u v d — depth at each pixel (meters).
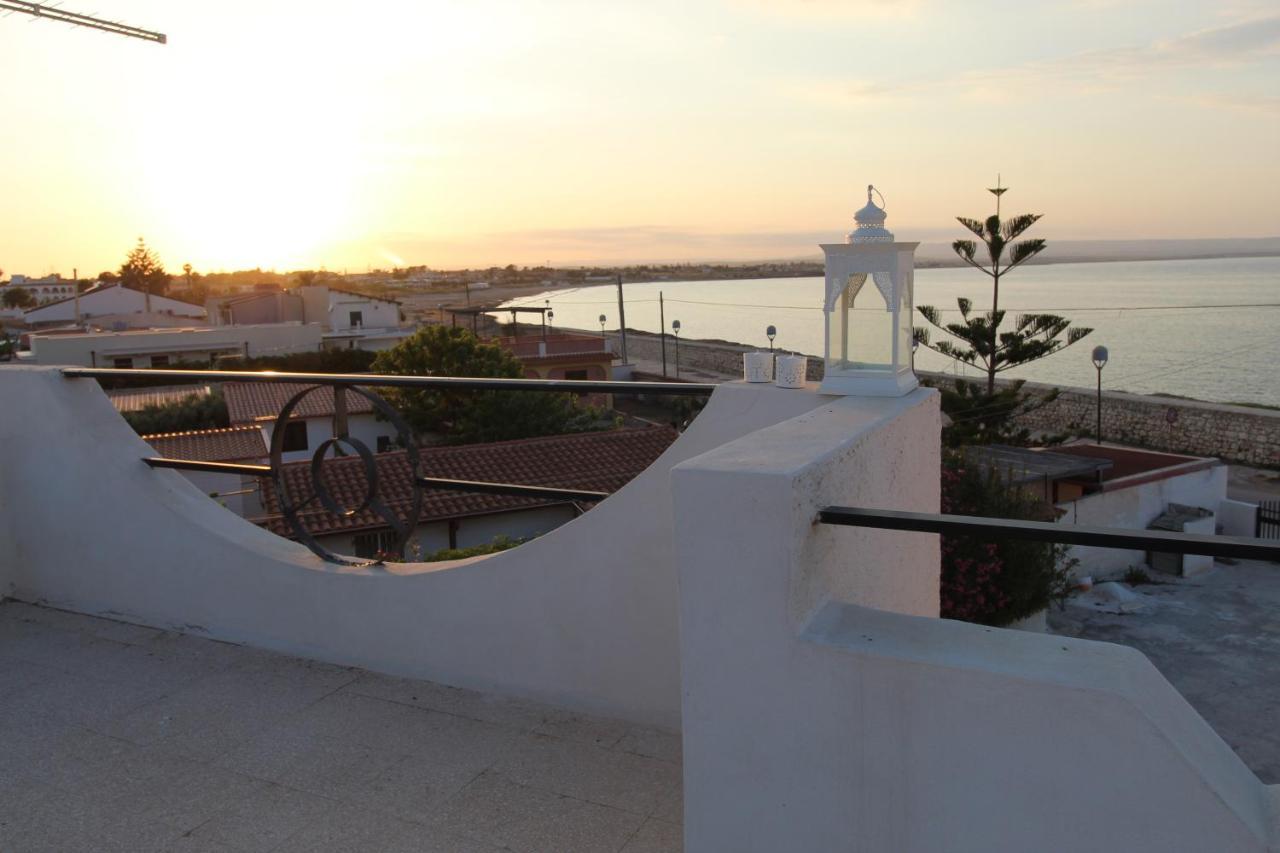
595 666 2.53
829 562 1.55
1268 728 7.86
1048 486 13.59
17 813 2.17
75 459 3.35
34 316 52.97
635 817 2.09
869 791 1.37
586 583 2.51
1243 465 24.88
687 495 1.44
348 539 12.94
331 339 41.72
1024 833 1.28
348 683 2.79
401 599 2.80
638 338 66.44
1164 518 14.19
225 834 2.07
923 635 1.40
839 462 1.58
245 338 38.75
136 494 3.23
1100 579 13.20
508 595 2.63
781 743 1.43
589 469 15.83
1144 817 1.20
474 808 2.14
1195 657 9.73
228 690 2.77
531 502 14.53
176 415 23.11
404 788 2.23
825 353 2.28
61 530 3.42
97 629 3.25
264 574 3.02
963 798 1.31
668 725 2.45
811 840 1.43
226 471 3.09
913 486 2.16
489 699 2.66
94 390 3.47
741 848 1.49
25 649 3.09
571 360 35.56
